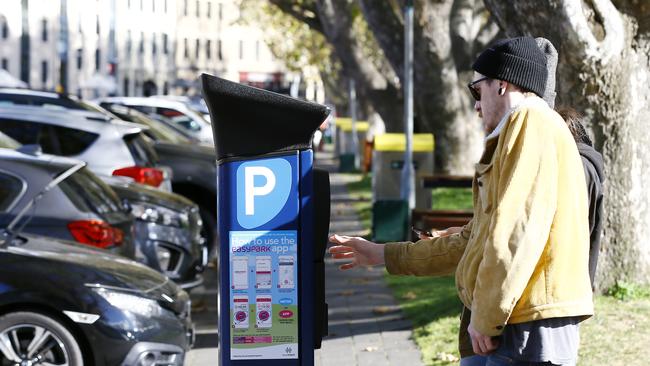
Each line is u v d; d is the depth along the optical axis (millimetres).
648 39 8953
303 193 4461
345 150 40625
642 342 7801
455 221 13461
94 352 7070
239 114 4418
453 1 23938
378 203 15797
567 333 3895
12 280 7016
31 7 58969
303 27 46719
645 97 9133
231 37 74500
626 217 9195
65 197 9273
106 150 12906
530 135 3824
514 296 3680
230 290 4492
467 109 23906
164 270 11234
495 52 4047
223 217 4484
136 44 59406
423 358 8445
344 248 4641
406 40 16531
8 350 7000
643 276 9258
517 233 3707
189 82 68062
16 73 59000
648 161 9242
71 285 7098
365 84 27625
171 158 14820
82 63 57188
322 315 4500
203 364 8930
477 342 3826
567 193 3846
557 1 8508
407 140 16562
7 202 9094
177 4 65250
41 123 12867
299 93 82250
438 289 11945
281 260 4480
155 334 7293
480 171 4035
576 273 3877
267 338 4492
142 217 11133
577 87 8938
